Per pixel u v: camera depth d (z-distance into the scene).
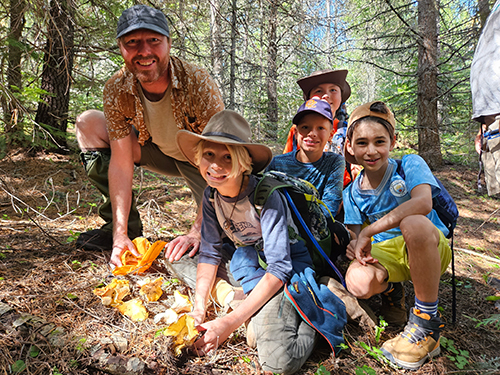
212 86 2.30
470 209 5.93
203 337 1.69
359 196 2.22
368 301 2.42
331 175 2.54
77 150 5.98
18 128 4.64
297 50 7.70
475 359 1.94
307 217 2.01
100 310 1.93
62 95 5.67
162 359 1.64
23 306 1.86
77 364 1.56
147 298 2.07
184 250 2.28
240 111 10.31
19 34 3.83
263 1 5.84
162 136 2.50
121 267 2.17
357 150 2.07
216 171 1.78
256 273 1.92
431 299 1.79
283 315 1.77
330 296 1.89
